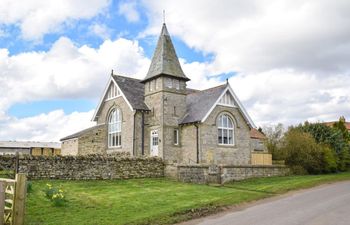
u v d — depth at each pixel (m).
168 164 24.97
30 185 16.41
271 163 31.17
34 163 20.30
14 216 11.05
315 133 36.34
